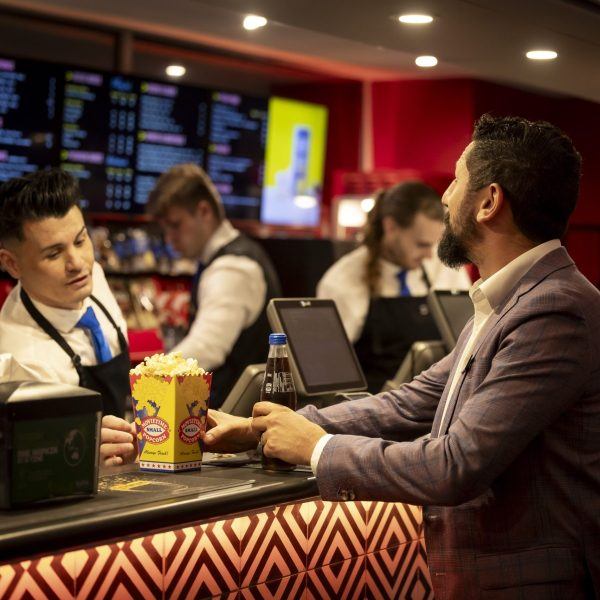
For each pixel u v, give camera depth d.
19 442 1.65
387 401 2.25
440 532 1.95
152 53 6.74
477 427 1.77
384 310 3.95
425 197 3.87
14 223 2.26
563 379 1.77
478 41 3.01
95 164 6.18
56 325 2.38
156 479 1.97
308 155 7.42
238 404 2.42
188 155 6.63
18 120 5.84
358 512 2.28
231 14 5.68
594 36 2.90
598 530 1.84
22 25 6.07
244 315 3.87
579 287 1.85
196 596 1.91
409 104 7.53
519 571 1.84
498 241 1.93
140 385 2.05
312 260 6.07
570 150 1.92
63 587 1.69
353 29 2.89
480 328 1.98
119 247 6.17
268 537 2.05
